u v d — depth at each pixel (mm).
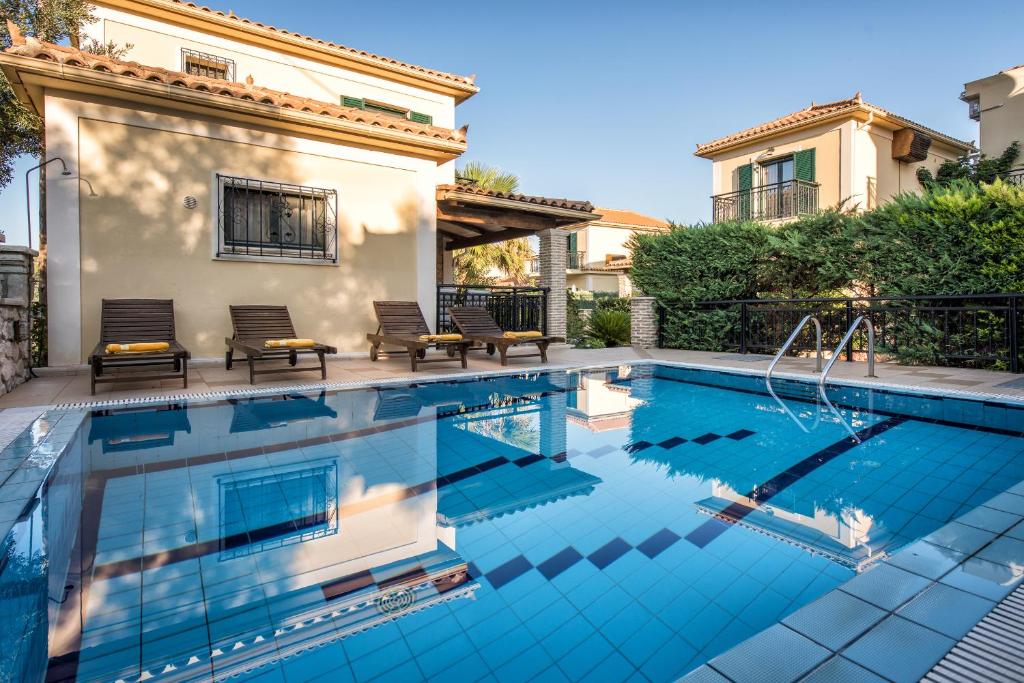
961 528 2162
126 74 5848
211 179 6762
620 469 3266
